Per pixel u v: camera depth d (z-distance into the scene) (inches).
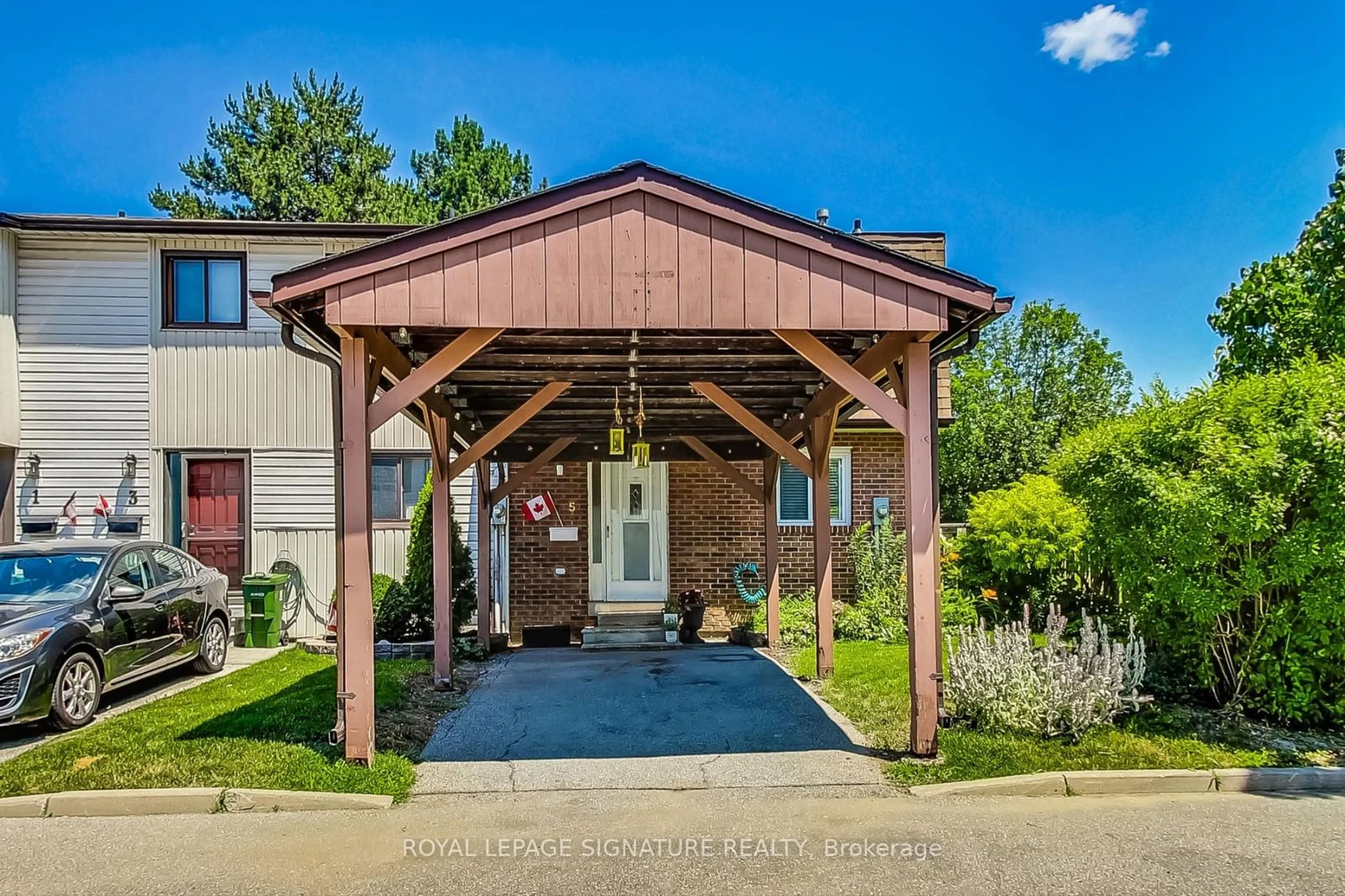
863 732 253.4
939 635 223.6
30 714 247.8
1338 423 240.4
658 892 150.1
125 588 294.4
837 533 519.2
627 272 211.8
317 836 176.9
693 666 374.6
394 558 473.1
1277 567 238.7
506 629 478.6
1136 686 245.0
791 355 268.2
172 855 167.3
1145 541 257.3
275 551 463.5
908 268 216.4
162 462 457.1
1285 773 206.1
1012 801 197.0
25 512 445.7
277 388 466.9
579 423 400.5
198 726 249.4
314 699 279.4
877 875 156.3
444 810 193.5
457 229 208.5
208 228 450.6
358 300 205.8
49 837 177.2
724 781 212.5
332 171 1119.0
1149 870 157.4
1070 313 1237.7
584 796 202.5
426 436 474.6
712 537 515.2
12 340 443.8
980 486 1034.7
